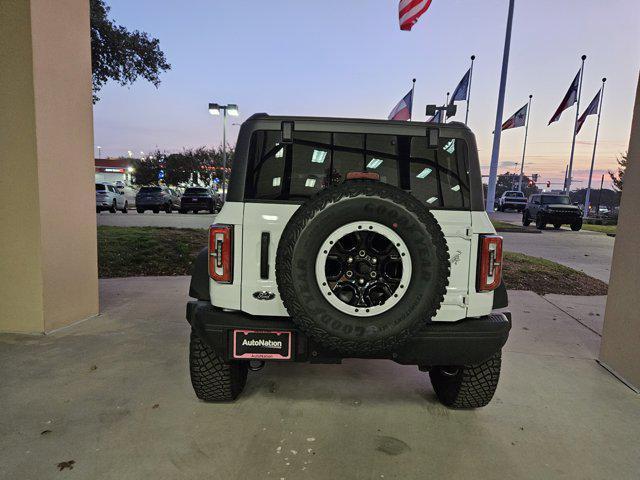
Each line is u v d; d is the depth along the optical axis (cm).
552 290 735
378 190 220
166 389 326
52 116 431
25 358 378
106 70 1517
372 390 338
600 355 407
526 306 621
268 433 271
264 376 360
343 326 222
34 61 405
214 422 282
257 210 247
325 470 236
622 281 378
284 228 233
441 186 263
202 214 2480
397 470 238
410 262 222
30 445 251
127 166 6462
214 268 248
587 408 318
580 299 680
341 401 318
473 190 258
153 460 240
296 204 247
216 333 249
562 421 298
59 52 436
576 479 235
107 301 575
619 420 302
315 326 223
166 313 523
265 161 264
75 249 473
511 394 338
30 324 438
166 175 5622
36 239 425
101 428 271
